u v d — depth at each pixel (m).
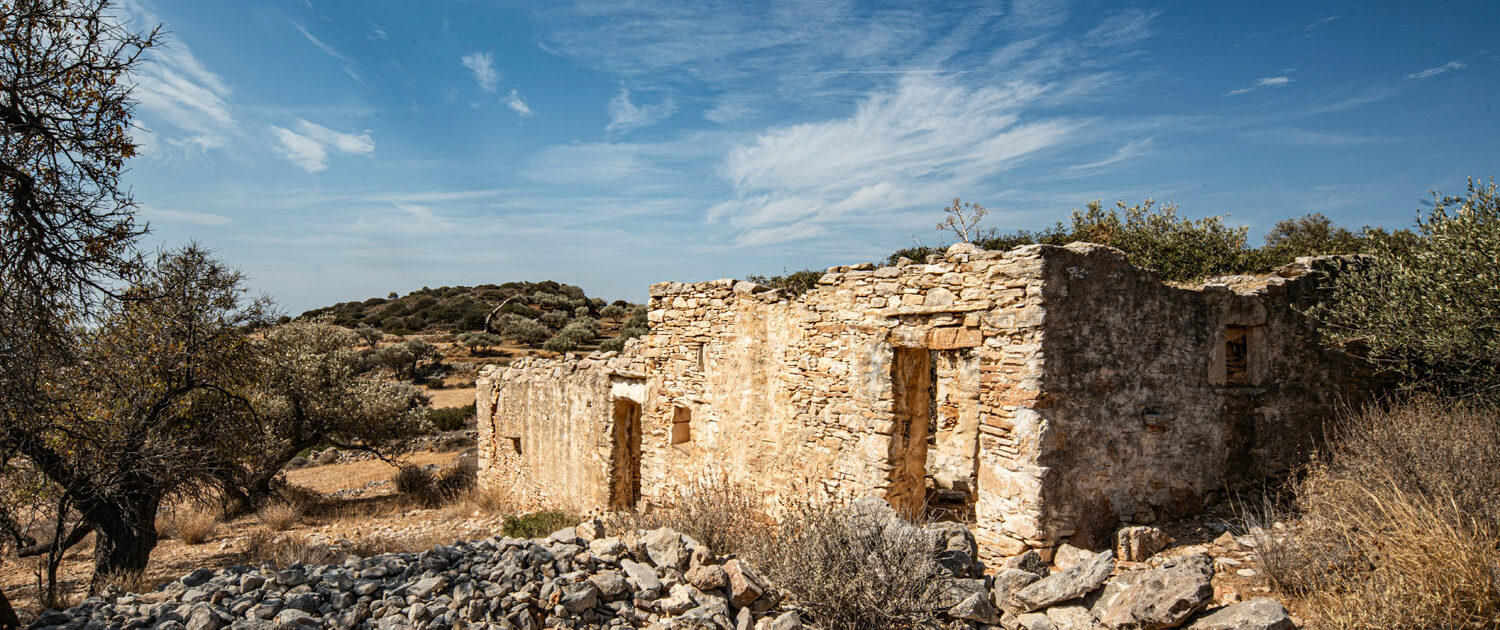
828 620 5.34
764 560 6.32
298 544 11.12
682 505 8.02
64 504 9.38
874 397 8.98
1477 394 8.42
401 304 73.00
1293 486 8.22
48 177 7.25
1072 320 7.53
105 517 10.23
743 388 10.80
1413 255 9.26
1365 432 7.48
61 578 11.20
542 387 15.92
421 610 5.03
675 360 12.13
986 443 7.87
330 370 19.58
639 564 5.82
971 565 6.15
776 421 10.28
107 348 10.62
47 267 7.32
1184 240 13.39
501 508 16.98
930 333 8.41
